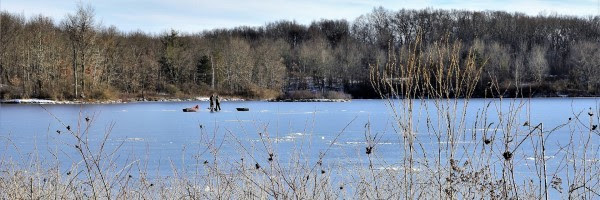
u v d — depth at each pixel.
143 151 16.05
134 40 89.38
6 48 66.81
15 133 22.44
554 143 15.56
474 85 4.94
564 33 100.69
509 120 4.80
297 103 62.88
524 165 11.48
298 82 87.69
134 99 67.94
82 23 62.91
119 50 76.69
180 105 57.03
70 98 61.94
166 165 12.48
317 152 14.95
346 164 11.12
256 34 127.88
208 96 75.81
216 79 81.88
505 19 101.00
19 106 51.50
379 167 6.94
